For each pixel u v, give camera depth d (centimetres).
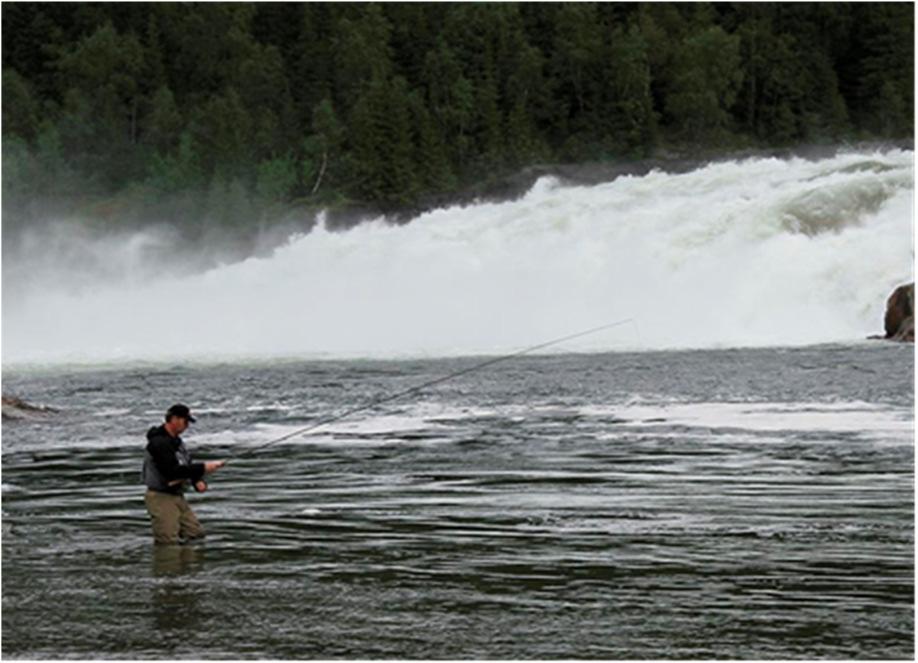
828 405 4191
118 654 1545
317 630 1636
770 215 8844
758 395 4522
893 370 5244
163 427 2283
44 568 2041
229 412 4438
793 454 3173
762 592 1795
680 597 1770
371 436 3759
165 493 2255
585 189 11481
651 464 3067
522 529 2300
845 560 1994
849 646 1538
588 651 1528
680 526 2294
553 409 4316
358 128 18462
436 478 2947
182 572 1994
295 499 2705
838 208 8875
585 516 2419
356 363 6575
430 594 1812
